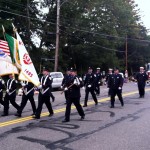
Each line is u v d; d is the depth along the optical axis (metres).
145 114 12.30
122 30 51.06
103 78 33.16
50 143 7.82
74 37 41.97
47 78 11.59
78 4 41.47
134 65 60.31
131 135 8.66
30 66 11.69
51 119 11.23
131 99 17.92
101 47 43.97
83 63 44.75
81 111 11.16
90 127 9.77
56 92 23.89
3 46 13.52
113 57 46.53
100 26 43.25
